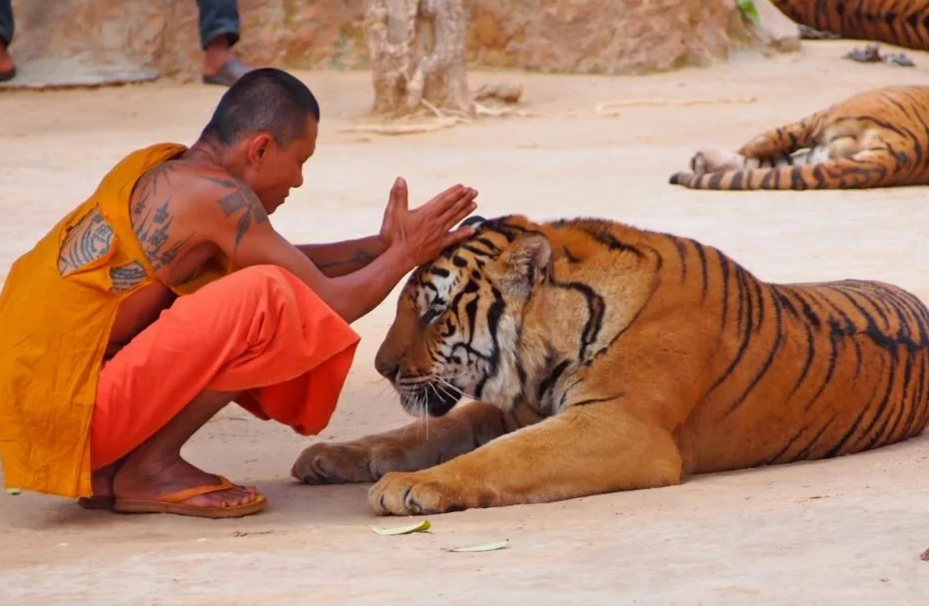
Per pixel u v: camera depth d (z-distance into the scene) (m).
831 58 42.41
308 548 7.91
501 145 30.23
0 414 8.72
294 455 11.22
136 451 9.22
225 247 9.03
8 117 33.16
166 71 37.78
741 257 18.48
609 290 9.79
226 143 9.20
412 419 12.20
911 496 8.38
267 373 8.84
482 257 9.86
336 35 39.12
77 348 8.76
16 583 7.21
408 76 33.12
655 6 39.44
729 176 24.41
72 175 26.05
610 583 6.55
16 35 37.47
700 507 8.61
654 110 34.53
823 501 8.41
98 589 6.95
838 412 10.48
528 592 6.43
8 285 9.24
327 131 32.06
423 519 8.77
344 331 8.92
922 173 25.11
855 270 17.48
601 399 9.62
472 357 9.95
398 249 9.57
